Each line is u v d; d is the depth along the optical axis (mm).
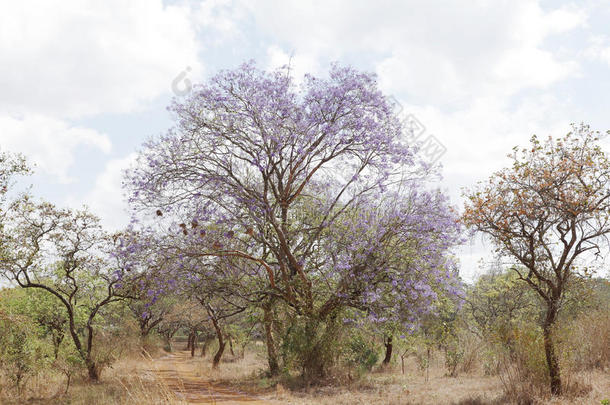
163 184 17969
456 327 21031
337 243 18203
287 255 18703
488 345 19516
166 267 18312
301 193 20641
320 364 18422
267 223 18500
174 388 15625
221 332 30906
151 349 37938
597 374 12812
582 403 10203
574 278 11430
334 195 19859
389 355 23438
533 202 11344
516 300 20609
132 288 19328
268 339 21125
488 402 11625
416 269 17750
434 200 18297
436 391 14352
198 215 18422
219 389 18359
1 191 16000
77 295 21953
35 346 16875
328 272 18500
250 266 20484
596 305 12953
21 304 20859
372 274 17781
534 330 11734
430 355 24000
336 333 18641
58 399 14883
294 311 19969
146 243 18359
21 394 15102
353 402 13461
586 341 14078
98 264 19516
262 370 22094
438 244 18172
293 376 19125
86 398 14086
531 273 12156
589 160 10992
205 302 22438
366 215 18469
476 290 27812
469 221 12133
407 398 13320
